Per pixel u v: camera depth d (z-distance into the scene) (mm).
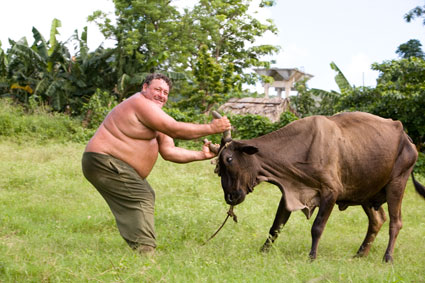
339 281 4242
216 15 31688
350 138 6090
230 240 6086
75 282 3963
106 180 5285
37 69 25906
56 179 10008
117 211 5352
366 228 8227
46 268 4195
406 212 9578
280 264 4785
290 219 7977
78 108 25391
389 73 18281
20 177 9953
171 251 5453
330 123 6094
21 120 18938
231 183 5773
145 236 5262
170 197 9320
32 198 8578
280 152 5957
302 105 29391
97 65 26125
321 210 5867
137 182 5316
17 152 13844
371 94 18188
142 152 5352
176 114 19969
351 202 6426
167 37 28562
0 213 7230
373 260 6023
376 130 6289
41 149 14359
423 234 7543
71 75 25516
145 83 5461
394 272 4586
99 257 4812
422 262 5754
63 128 19375
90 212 7828
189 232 6461
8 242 5184
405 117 16250
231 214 5926
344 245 6797
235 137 17828
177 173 11570
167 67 29109
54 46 26172
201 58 27766
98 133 5379
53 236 6023
